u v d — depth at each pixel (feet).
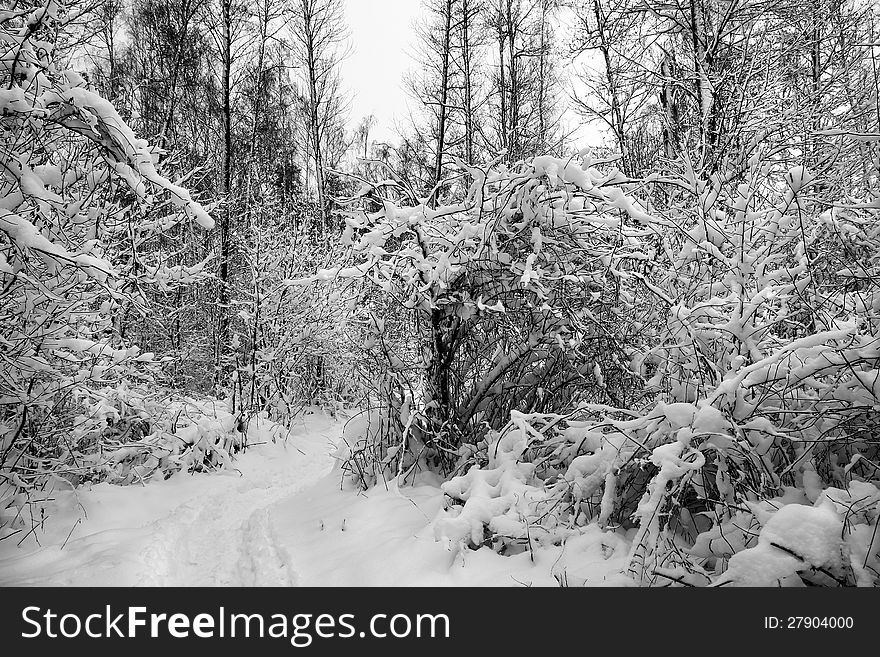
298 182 66.03
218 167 43.21
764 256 15.80
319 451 30.89
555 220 17.02
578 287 17.33
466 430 19.27
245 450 29.40
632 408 16.74
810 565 8.96
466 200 17.93
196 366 39.47
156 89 44.37
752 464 11.87
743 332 12.98
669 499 12.23
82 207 17.95
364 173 20.34
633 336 17.71
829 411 12.28
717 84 27.66
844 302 14.56
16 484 16.17
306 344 35.37
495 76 48.52
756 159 18.31
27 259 14.19
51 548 14.90
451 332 19.10
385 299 19.75
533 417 14.96
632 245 17.47
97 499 18.39
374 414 20.38
